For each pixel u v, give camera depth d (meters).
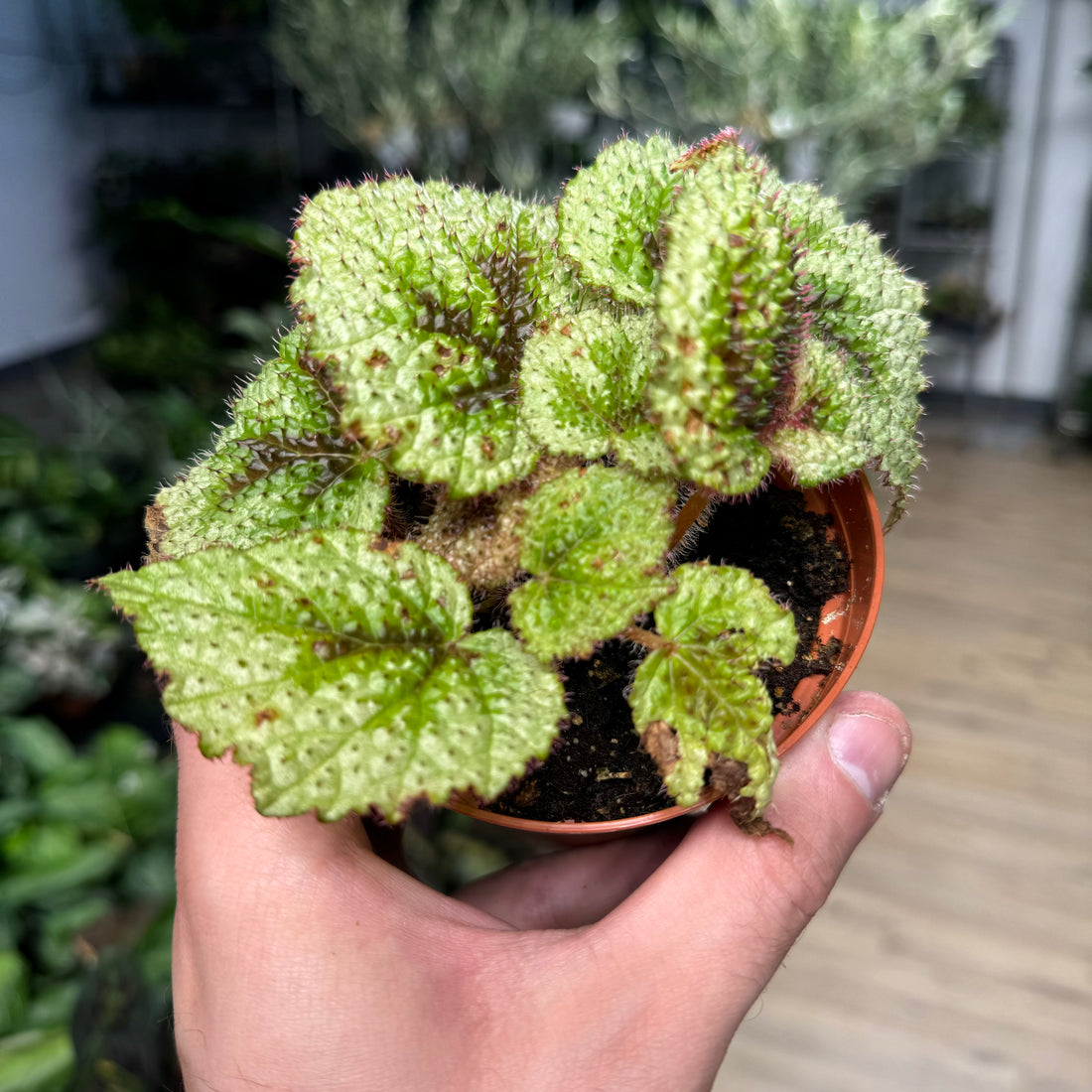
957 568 0.78
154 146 1.29
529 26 0.94
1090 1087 0.39
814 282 0.16
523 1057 0.16
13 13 1.17
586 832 0.15
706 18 0.99
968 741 0.58
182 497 0.15
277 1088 0.16
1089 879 0.49
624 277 0.15
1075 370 1.11
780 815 0.17
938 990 0.43
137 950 0.36
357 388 0.13
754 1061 0.41
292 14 0.99
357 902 0.17
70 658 0.58
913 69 0.82
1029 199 1.11
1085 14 1.02
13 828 0.45
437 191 0.15
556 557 0.14
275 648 0.13
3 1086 0.33
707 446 0.13
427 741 0.12
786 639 0.14
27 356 1.27
